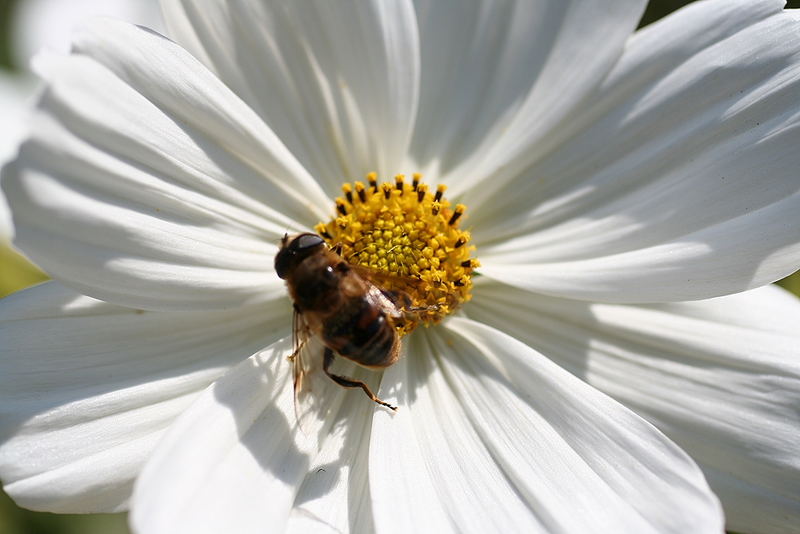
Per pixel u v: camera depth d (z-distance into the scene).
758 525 0.17
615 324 0.18
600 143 0.18
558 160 0.18
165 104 0.17
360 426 0.17
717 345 0.17
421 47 0.18
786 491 0.17
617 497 0.16
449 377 0.18
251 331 0.18
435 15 0.18
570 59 0.18
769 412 0.17
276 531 0.16
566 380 0.17
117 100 0.16
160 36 0.17
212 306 0.17
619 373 0.17
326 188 0.18
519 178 0.18
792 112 0.17
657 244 0.17
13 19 0.24
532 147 0.18
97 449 0.17
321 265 0.17
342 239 0.18
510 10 0.18
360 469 0.17
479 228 0.18
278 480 0.17
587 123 0.18
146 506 0.15
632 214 0.17
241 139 0.17
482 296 0.18
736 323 0.17
